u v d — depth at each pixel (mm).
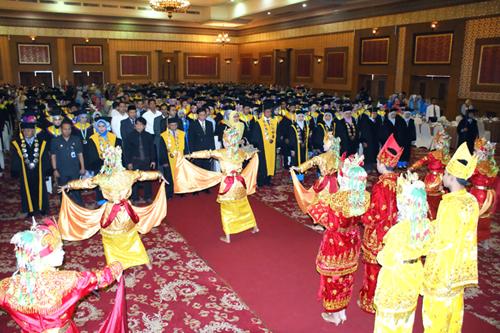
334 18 22984
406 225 3154
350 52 22375
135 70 30469
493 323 4406
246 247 6254
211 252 6070
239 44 33688
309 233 6812
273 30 28812
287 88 23641
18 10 23906
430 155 6637
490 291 5078
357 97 18859
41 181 7246
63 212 5270
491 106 15883
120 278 3188
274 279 5301
